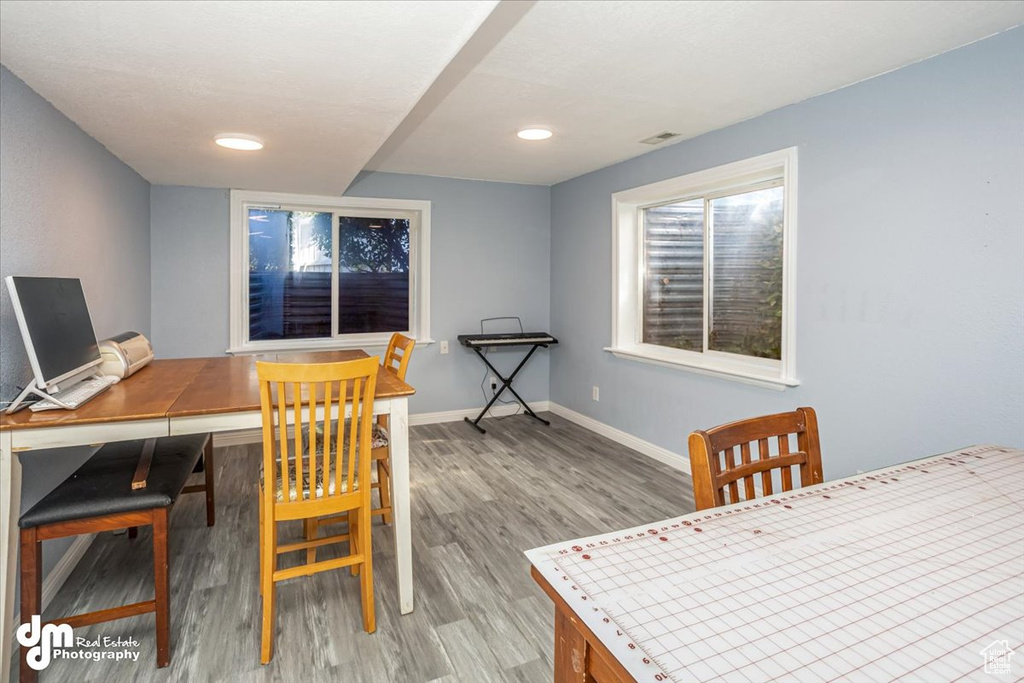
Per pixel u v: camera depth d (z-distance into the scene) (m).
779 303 3.10
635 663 0.65
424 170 4.43
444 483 3.36
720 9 1.81
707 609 0.77
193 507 2.97
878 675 0.63
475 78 2.42
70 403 1.70
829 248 2.59
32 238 2.00
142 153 2.94
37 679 1.60
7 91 1.81
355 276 4.64
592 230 4.48
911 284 2.26
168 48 1.65
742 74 2.36
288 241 4.39
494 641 1.86
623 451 4.03
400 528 2.00
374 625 1.90
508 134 3.32
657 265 4.05
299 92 2.02
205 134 2.57
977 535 1.01
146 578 2.23
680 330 3.85
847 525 1.05
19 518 1.59
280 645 1.82
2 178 1.79
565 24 1.91
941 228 2.15
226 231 4.09
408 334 4.87
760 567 0.89
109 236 2.90
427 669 1.72
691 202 3.72
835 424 2.60
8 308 1.84
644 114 2.92
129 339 2.46
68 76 1.87
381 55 1.70
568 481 3.39
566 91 2.58
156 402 1.81
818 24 1.91
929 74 2.18
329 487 1.81
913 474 1.36
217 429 1.75
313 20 1.47
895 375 2.33
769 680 0.62
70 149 2.36
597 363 4.48
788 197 2.77
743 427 1.27
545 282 5.18
